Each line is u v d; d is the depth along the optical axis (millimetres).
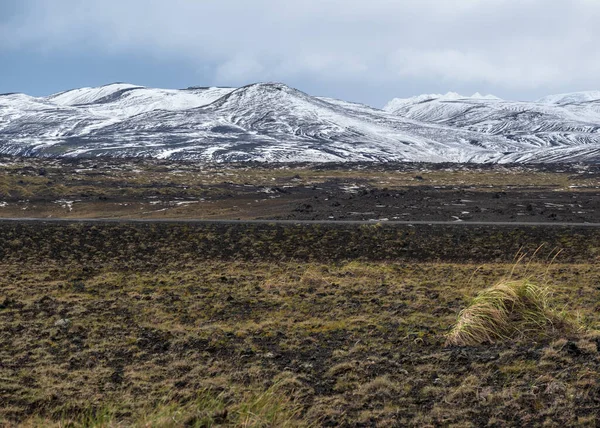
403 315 21875
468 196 72375
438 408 12094
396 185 91812
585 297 24984
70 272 33156
